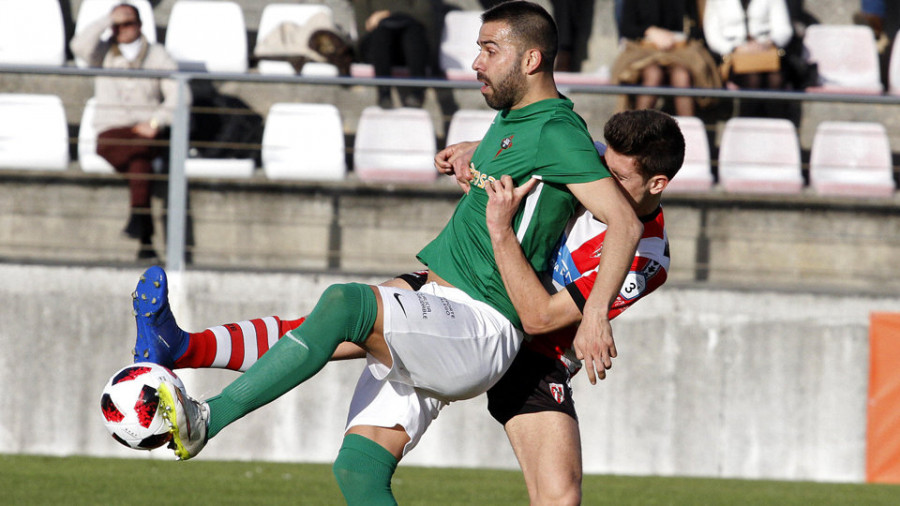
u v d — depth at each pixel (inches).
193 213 1041.5
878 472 932.0
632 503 784.9
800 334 936.3
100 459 895.7
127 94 992.2
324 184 1047.6
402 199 1049.5
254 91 1121.4
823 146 1117.1
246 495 767.1
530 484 486.0
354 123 1133.7
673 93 929.5
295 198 1048.8
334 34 1132.5
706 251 1069.8
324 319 425.1
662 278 494.3
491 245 461.4
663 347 930.7
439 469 906.7
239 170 1011.3
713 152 1121.4
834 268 1074.1
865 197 1042.7
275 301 918.4
